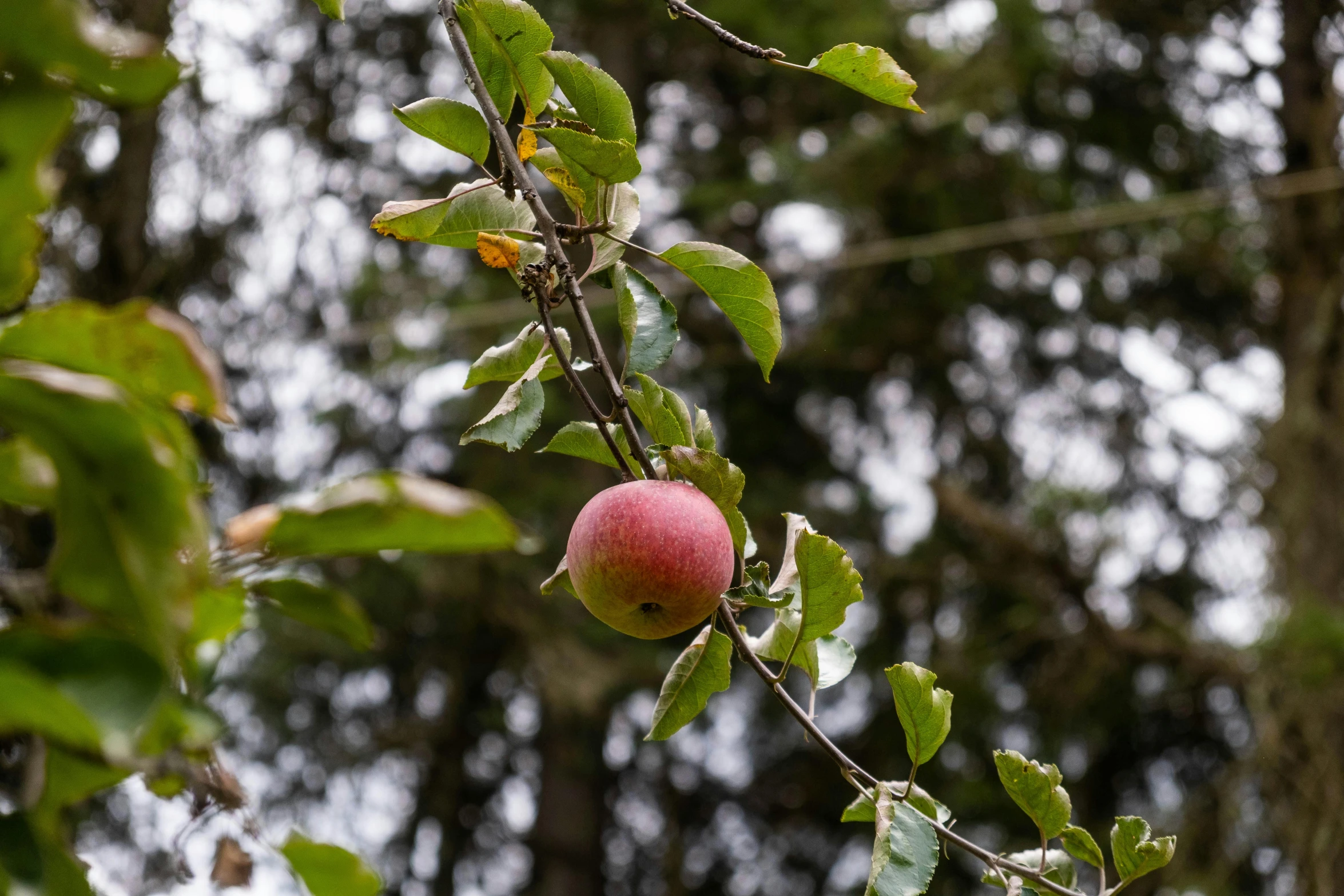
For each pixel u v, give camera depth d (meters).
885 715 10.91
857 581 1.70
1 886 0.75
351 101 9.91
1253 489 8.70
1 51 0.65
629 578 1.59
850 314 10.88
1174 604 10.63
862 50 1.84
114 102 0.68
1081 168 11.46
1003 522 8.77
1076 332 11.52
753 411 11.82
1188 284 11.34
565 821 11.56
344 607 0.92
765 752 12.29
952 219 10.80
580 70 1.69
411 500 0.78
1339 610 7.84
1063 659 9.62
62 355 0.74
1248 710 9.05
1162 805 10.51
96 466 0.66
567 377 1.73
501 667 11.20
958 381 11.88
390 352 10.05
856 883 11.70
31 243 0.74
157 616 0.67
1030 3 10.19
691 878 12.56
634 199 1.85
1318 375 8.52
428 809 11.57
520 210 1.85
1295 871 7.34
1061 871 1.88
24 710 0.64
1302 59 9.47
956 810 10.19
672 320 1.78
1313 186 8.86
